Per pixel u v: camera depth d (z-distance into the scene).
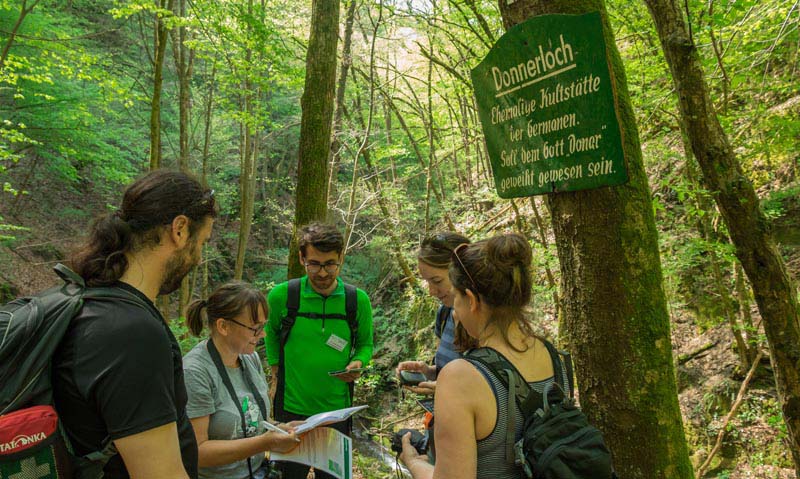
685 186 4.19
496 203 8.57
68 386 0.94
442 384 1.18
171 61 14.29
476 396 1.14
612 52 1.54
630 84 4.87
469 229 8.99
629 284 1.51
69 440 0.96
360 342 2.89
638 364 1.51
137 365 0.94
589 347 1.57
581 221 1.54
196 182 1.16
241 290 1.90
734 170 1.94
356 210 7.72
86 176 13.71
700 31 3.77
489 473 1.15
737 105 5.37
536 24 1.51
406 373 2.06
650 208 1.56
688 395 5.46
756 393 4.97
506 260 1.24
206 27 7.24
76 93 9.57
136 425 0.93
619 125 1.36
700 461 4.94
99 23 13.06
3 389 0.90
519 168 1.68
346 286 2.87
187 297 9.71
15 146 10.95
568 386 1.32
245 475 1.93
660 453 1.51
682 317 6.09
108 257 1.02
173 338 1.11
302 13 9.07
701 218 4.87
